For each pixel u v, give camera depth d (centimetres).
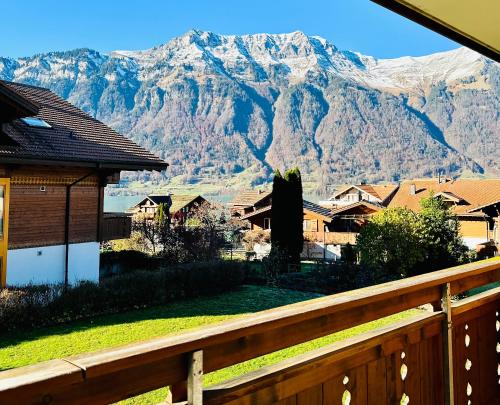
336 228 3491
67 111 1706
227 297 1370
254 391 156
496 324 312
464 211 2966
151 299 1231
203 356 143
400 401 219
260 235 3059
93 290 1109
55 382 104
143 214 3173
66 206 1477
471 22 274
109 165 1463
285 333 168
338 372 187
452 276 250
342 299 185
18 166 1296
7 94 1052
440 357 248
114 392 119
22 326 977
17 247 1332
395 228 1505
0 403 96
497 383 308
